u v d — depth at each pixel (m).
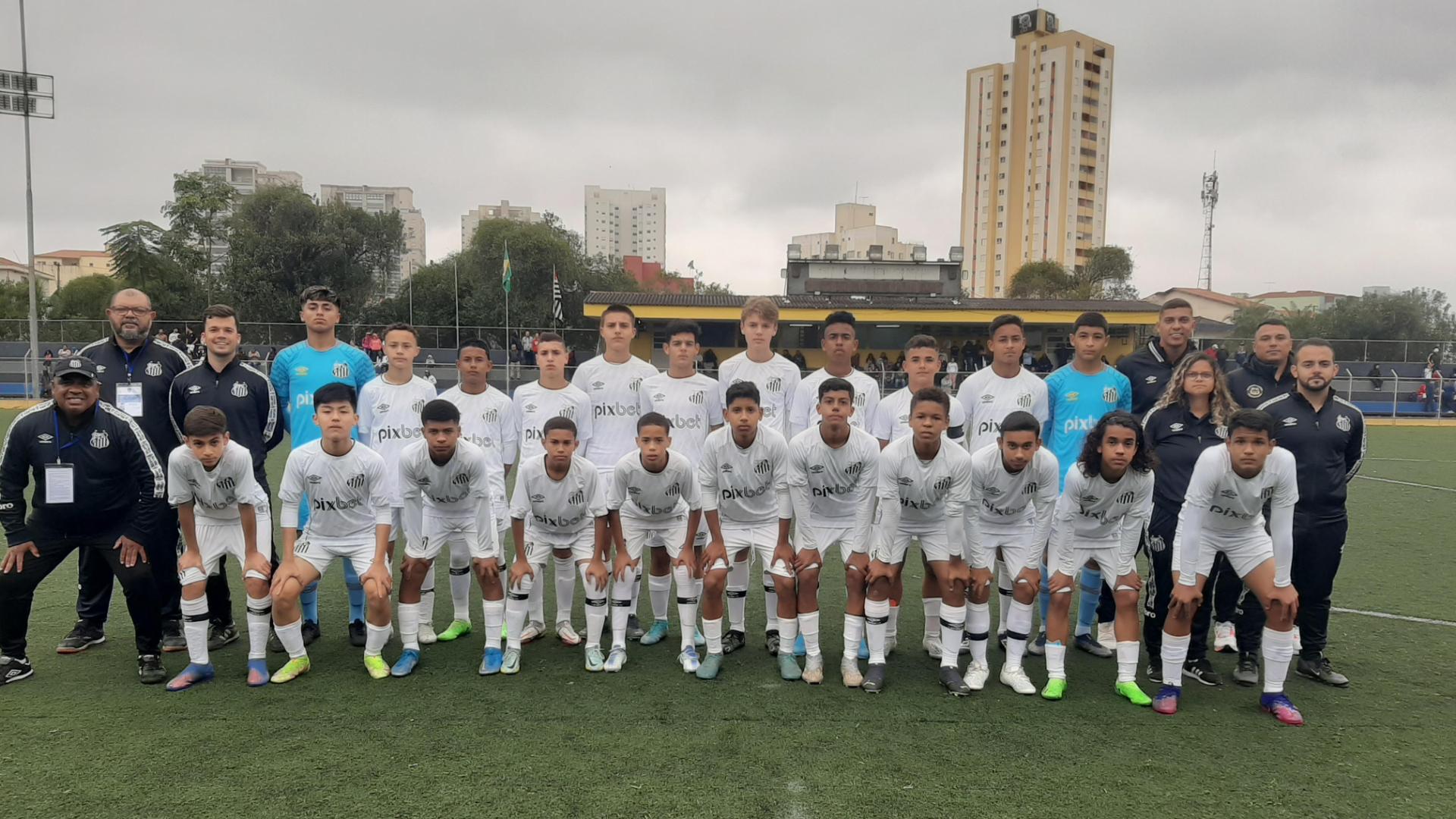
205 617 4.15
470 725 3.64
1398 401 22.86
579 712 3.81
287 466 4.31
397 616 5.50
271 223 33.28
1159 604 4.39
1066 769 3.29
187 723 3.63
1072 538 4.10
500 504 5.14
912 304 28.50
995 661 4.68
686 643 4.48
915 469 4.14
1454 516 8.85
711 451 4.34
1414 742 3.57
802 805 2.98
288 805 2.94
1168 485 4.39
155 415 4.88
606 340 5.29
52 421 4.06
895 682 4.30
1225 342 27.11
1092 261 47.69
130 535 4.10
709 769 3.25
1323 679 4.28
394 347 5.00
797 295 32.06
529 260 34.19
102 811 2.89
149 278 32.00
